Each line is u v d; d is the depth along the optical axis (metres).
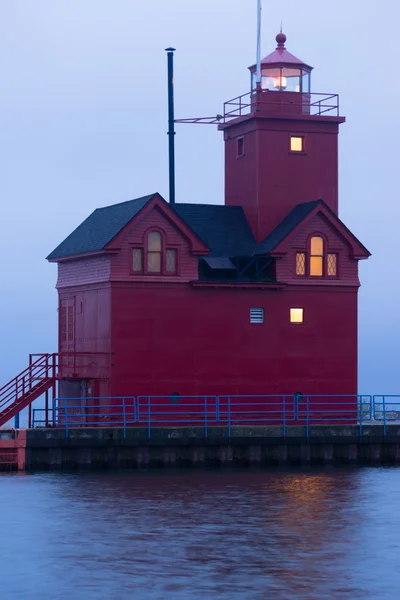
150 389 131.50
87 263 137.38
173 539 84.44
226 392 134.62
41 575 73.69
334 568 75.56
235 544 82.62
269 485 112.44
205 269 137.62
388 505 100.12
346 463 129.12
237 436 125.38
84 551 80.38
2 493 106.12
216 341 134.50
